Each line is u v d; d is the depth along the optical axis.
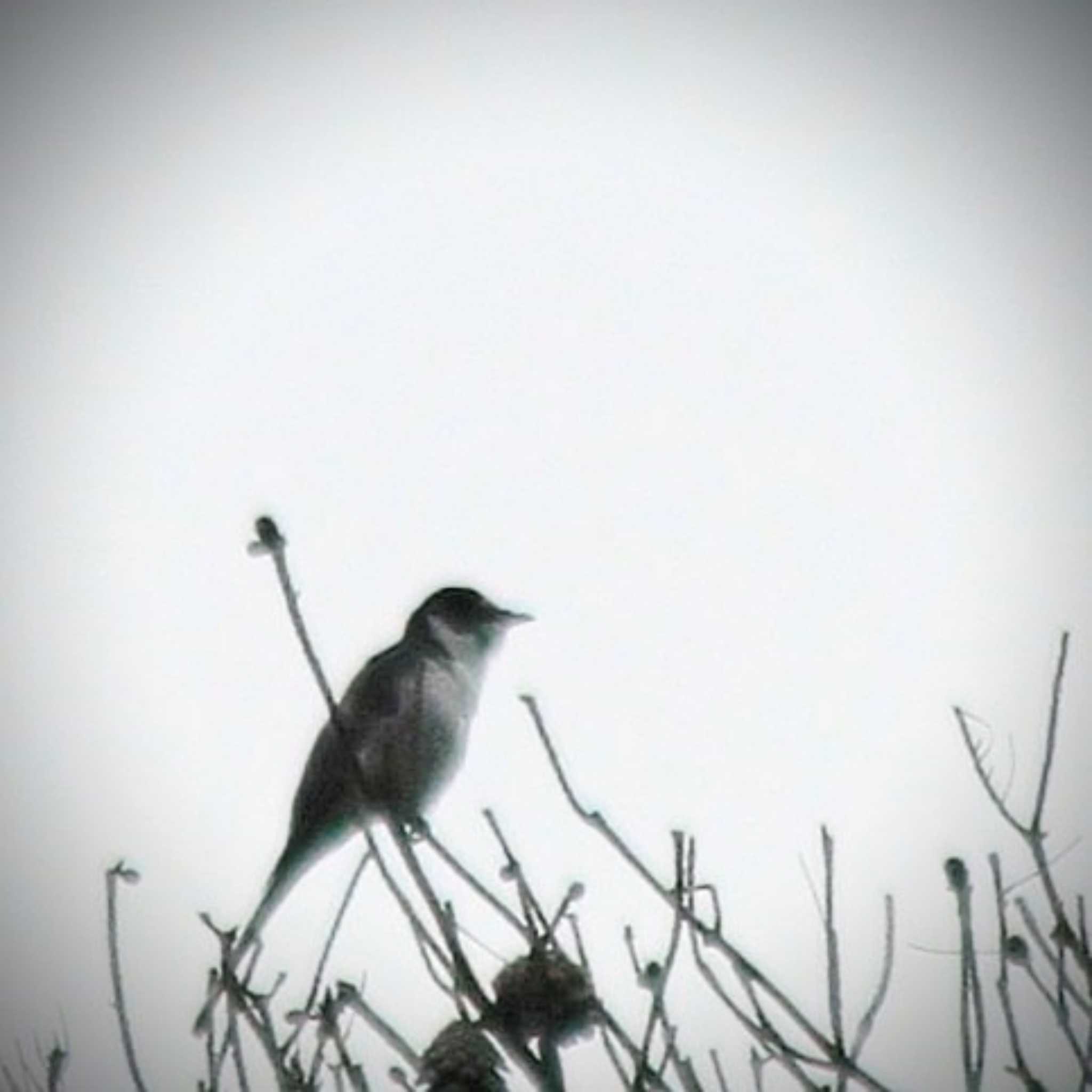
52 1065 7.86
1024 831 8.12
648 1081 7.67
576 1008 7.69
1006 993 7.81
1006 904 8.05
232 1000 7.97
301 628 8.24
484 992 7.64
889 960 7.99
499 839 8.18
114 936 8.06
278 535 8.30
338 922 8.16
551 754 8.35
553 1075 7.55
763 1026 7.84
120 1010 7.98
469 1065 7.41
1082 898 8.01
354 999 7.86
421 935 7.78
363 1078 7.64
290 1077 7.75
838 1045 7.76
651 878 8.15
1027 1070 7.64
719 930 8.03
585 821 8.22
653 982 7.93
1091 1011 7.70
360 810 8.04
